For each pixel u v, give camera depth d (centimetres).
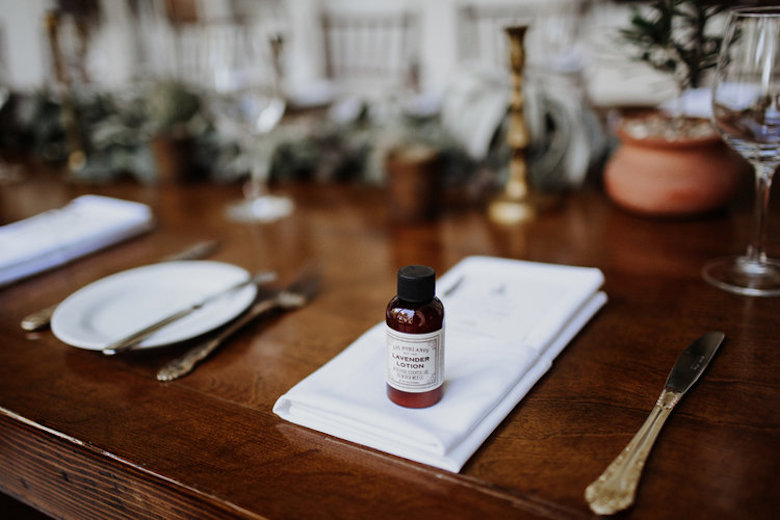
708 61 82
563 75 124
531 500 47
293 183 126
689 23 81
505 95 108
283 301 76
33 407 61
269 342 69
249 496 49
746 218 92
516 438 53
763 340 64
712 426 53
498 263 77
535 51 127
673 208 90
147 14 312
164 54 302
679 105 90
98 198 111
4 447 62
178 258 91
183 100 126
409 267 53
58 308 73
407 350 52
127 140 134
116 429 58
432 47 348
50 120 149
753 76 66
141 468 53
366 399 55
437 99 139
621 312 71
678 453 51
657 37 82
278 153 125
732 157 91
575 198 106
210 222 107
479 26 233
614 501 46
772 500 46
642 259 83
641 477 49
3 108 159
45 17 135
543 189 107
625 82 245
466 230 97
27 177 140
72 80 139
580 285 70
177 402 61
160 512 53
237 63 105
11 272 87
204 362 67
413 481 50
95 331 70
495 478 49
